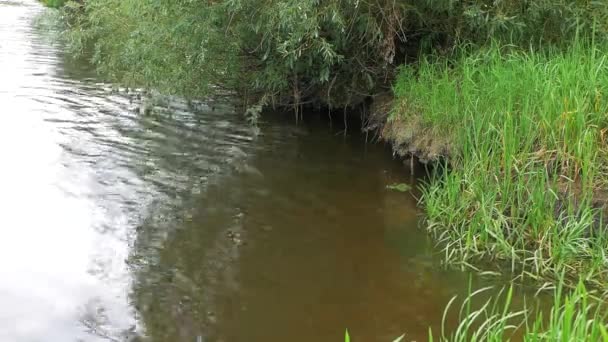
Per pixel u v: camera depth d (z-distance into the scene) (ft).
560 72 19.15
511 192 17.30
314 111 31.86
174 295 14.67
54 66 39.91
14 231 17.60
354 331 13.15
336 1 22.72
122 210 19.45
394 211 19.69
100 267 15.93
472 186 18.12
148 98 32.42
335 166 23.94
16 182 21.07
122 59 31.65
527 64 20.18
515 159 17.44
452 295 14.61
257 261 16.33
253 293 14.73
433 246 17.30
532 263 16.03
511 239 16.78
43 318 13.64
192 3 25.70
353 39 26.22
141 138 26.81
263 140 27.14
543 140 17.60
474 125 18.84
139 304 14.25
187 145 26.14
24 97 32.01
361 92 28.53
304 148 26.16
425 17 24.91
